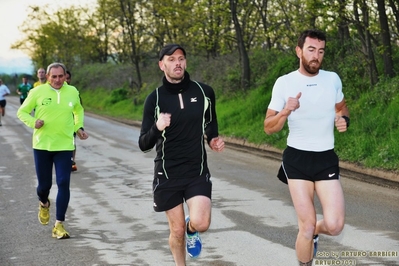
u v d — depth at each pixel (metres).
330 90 5.99
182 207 6.16
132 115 33.19
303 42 5.94
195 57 34.41
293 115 5.97
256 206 9.70
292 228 8.27
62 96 8.24
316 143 5.95
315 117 5.94
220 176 12.69
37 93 8.21
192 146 6.05
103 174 13.50
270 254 7.10
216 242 7.69
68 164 8.23
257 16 25.58
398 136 13.46
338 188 5.91
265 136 17.75
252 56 27.31
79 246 7.74
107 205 10.20
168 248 7.53
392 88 16.03
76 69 58.56
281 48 23.03
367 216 8.79
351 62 18.66
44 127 8.16
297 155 5.96
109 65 53.91
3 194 11.46
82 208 10.01
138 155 16.75
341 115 6.25
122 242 7.88
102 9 38.59
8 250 7.66
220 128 21.47
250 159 15.22
